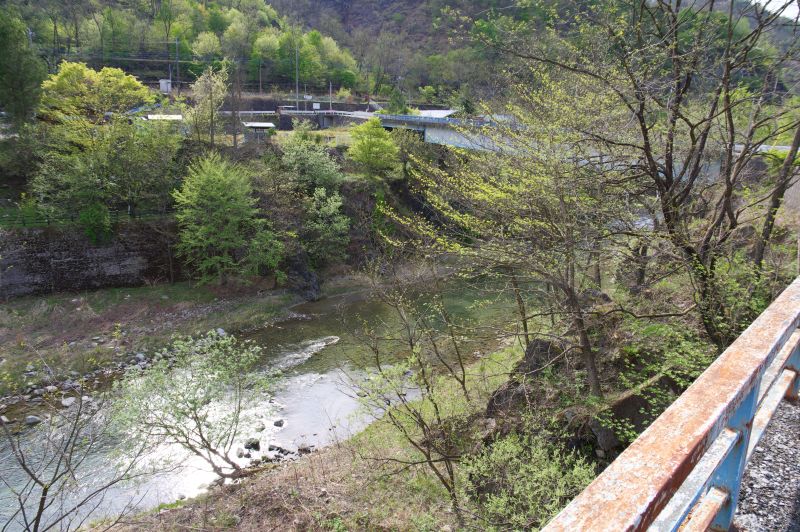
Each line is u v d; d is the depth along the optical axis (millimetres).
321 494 12273
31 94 32531
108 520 12164
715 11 8656
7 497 12938
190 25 83625
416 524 10000
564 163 9109
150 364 22406
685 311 9320
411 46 77375
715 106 8727
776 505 2695
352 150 39094
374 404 11062
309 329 26219
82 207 29516
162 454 15461
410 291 14445
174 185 32969
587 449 9992
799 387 3010
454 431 11703
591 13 8852
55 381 20484
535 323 13141
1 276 27078
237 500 12633
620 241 9789
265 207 32594
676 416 1234
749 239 10930
